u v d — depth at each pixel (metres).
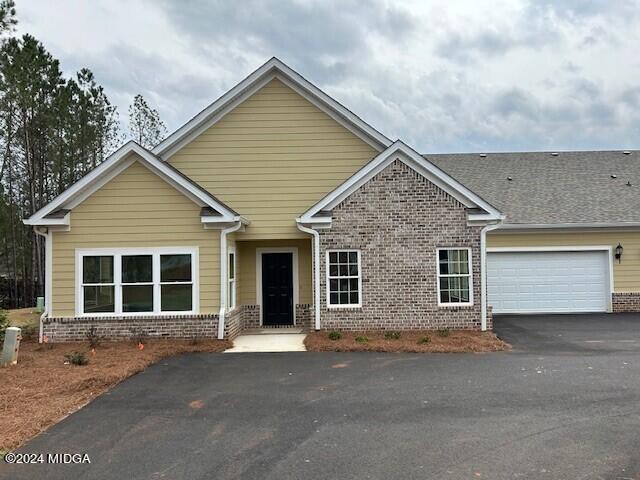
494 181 20.80
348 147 14.88
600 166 21.59
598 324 15.22
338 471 5.09
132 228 12.66
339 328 13.32
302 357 10.79
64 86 29.92
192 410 7.19
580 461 5.27
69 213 12.55
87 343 12.16
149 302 12.64
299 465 5.25
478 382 8.54
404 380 8.73
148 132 33.44
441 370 9.43
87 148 30.62
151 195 12.67
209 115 14.80
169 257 12.71
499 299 18.00
